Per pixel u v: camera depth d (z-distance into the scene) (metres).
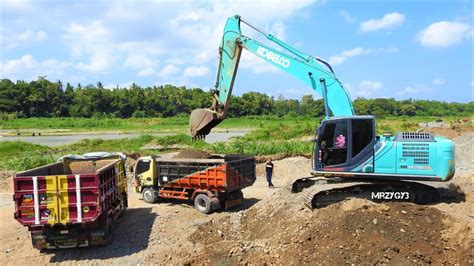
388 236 9.41
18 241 12.62
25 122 79.00
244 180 16.64
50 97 101.44
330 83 13.05
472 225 9.52
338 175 12.45
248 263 9.79
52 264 11.10
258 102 103.19
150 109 103.38
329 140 12.44
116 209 13.73
